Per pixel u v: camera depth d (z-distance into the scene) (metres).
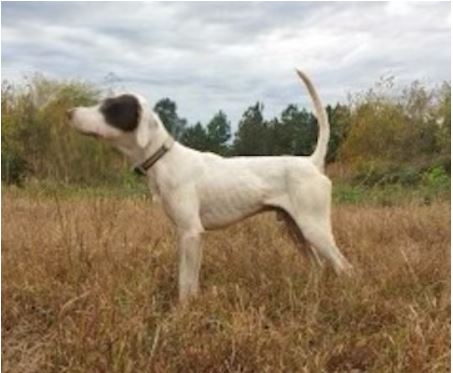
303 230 1.68
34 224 2.27
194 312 1.37
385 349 1.26
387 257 1.87
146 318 1.36
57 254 1.71
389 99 7.68
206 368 1.20
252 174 1.67
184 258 1.60
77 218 2.23
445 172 6.09
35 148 5.56
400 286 1.63
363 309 1.46
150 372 1.14
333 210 3.19
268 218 2.48
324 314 1.46
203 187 1.62
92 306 1.33
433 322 1.33
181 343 1.25
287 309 1.48
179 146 1.64
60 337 1.23
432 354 1.21
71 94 6.05
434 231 2.54
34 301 1.48
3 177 5.22
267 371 1.16
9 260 1.69
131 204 2.97
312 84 1.74
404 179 5.93
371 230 2.44
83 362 1.16
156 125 1.60
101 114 1.59
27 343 1.30
